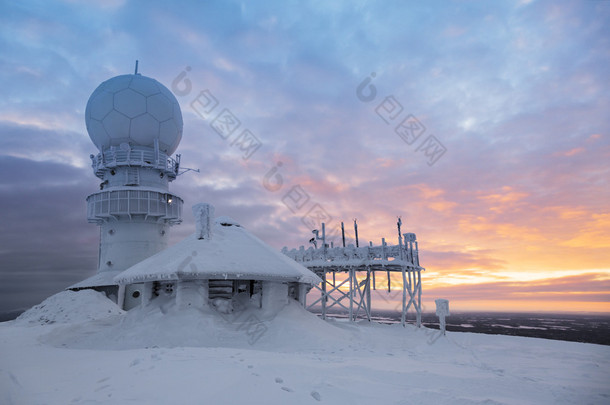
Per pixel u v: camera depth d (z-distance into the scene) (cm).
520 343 1875
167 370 703
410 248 2716
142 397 548
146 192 3719
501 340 1964
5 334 1988
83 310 3008
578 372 1002
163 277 1648
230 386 588
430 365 1000
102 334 1662
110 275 3609
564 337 5788
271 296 1742
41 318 2892
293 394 582
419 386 707
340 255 2728
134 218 3766
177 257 1773
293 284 2047
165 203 3853
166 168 3931
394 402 594
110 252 3738
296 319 1675
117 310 3222
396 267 2648
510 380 813
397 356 1255
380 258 2602
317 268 2842
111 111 3694
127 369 745
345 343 1516
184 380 625
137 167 3784
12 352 1152
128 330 1605
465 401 613
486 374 894
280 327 1546
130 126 3722
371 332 1984
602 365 1148
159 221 3897
